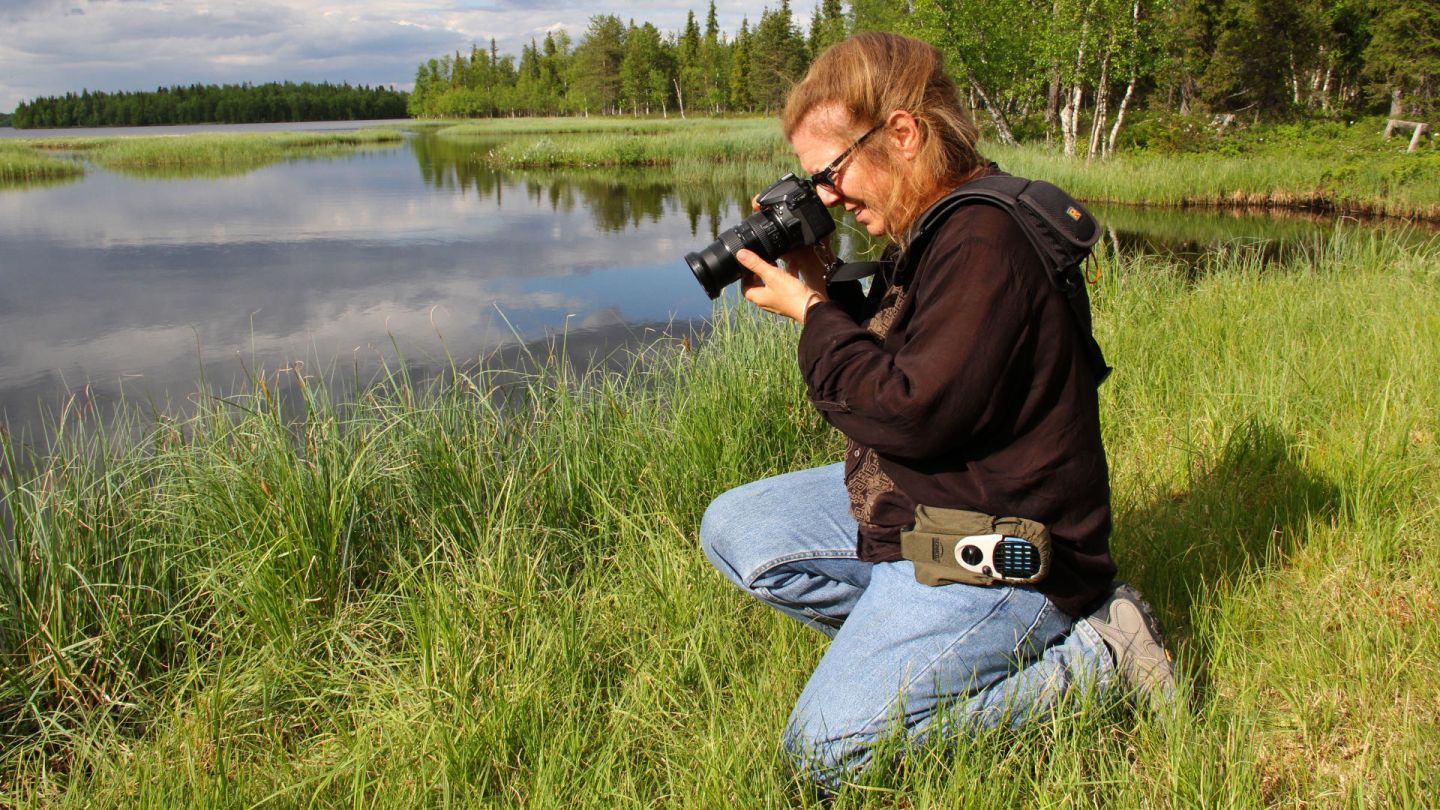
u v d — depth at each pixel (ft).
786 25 180.86
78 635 7.15
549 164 92.43
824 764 4.78
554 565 8.00
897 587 4.87
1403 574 6.71
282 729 6.10
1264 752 5.06
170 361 22.30
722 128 142.00
